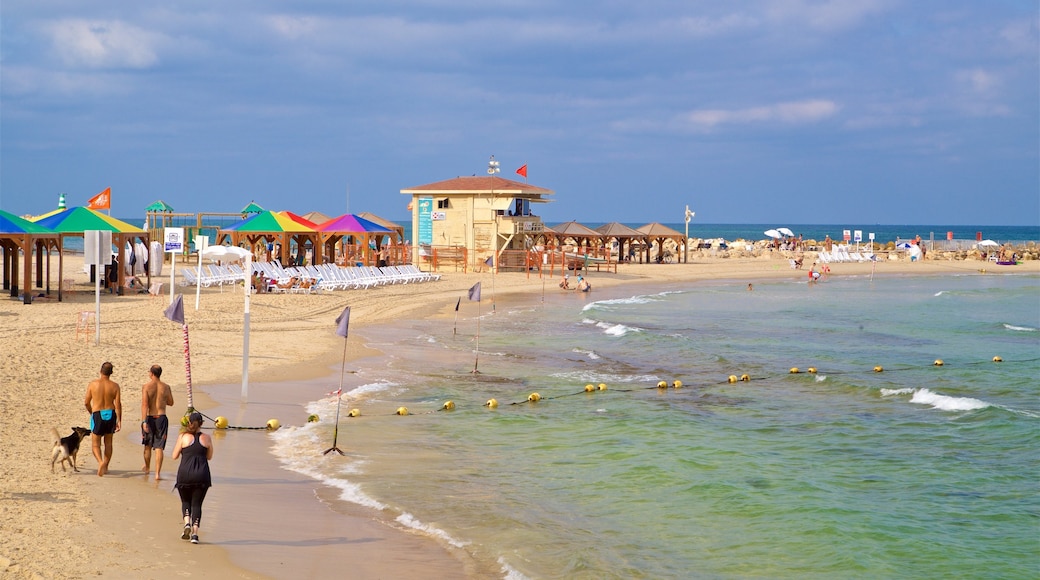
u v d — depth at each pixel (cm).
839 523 1170
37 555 883
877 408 1988
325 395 1948
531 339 3020
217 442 1512
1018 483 1375
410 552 1023
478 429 1705
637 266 7288
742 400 2080
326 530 1084
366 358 2489
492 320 3541
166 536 989
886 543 1104
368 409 1839
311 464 1403
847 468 1461
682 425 1775
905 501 1280
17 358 1955
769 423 1819
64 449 1162
